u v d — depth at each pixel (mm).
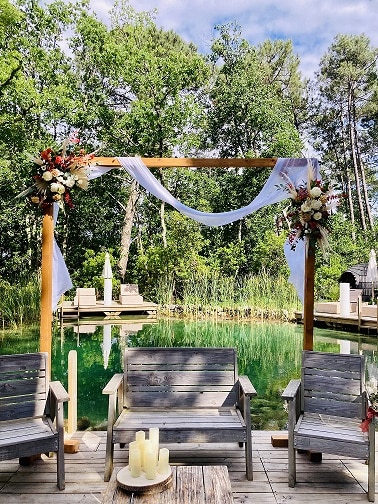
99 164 4086
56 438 2947
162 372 3566
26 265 16734
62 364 7312
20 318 10805
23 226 17094
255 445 3699
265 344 9258
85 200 18375
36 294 11453
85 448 3645
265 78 23156
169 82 16312
